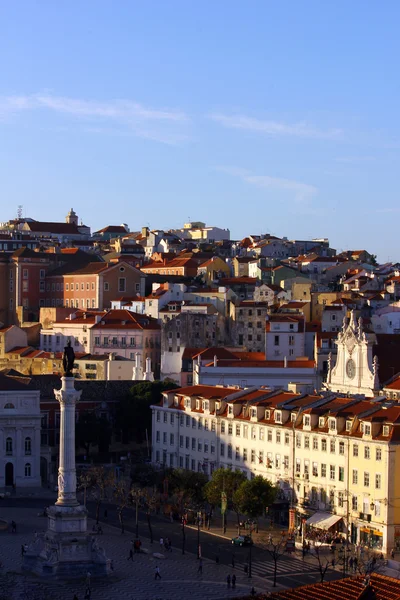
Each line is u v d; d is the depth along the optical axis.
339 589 150.38
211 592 196.12
